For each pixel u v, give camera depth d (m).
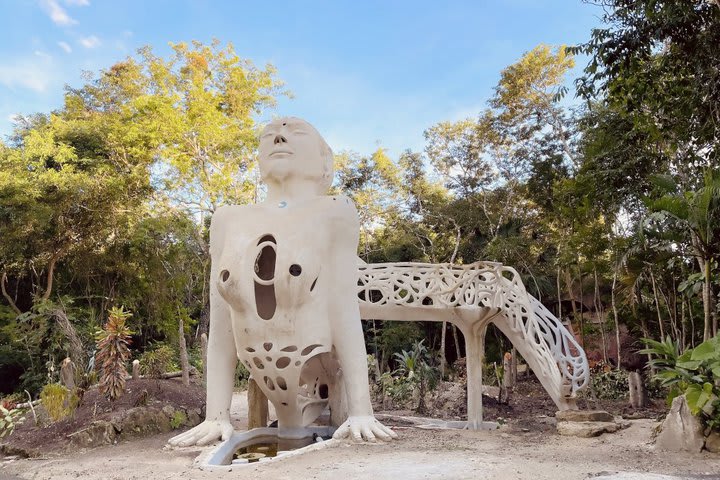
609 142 10.70
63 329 12.72
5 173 14.33
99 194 16.08
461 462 5.00
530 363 9.01
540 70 19.83
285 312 6.25
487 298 8.95
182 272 19.47
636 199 11.07
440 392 11.80
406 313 9.04
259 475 4.70
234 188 19.25
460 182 23.03
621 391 12.30
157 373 10.84
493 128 21.61
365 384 6.59
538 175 17.33
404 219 23.20
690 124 8.66
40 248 15.72
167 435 7.71
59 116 19.78
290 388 6.48
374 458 5.22
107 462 5.79
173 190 18.83
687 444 5.81
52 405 7.73
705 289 7.83
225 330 6.79
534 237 20.17
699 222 7.35
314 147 7.25
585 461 5.32
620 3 8.05
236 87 20.14
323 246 6.65
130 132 17.17
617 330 13.77
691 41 7.85
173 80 19.28
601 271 13.39
